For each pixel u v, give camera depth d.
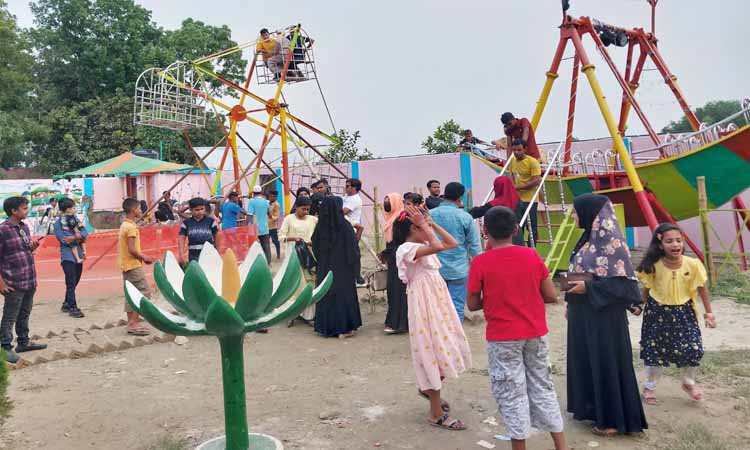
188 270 3.53
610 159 12.64
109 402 5.29
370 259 14.34
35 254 10.50
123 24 34.28
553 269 8.96
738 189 9.89
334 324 7.37
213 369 6.27
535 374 3.78
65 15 33.22
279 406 5.09
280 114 13.87
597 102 9.84
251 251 4.73
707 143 9.91
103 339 7.54
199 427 4.68
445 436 4.38
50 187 22.94
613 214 4.19
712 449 3.90
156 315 3.50
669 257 4.71
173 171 23.25
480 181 16.69
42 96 32.41
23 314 6.98
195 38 33.09
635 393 4.17
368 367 6.16
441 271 6.16
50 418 4.93
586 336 4.28
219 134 33.59
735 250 12.62
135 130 31.69
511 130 10.19
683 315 4.66
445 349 4.48
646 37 11.78
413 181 17.86
